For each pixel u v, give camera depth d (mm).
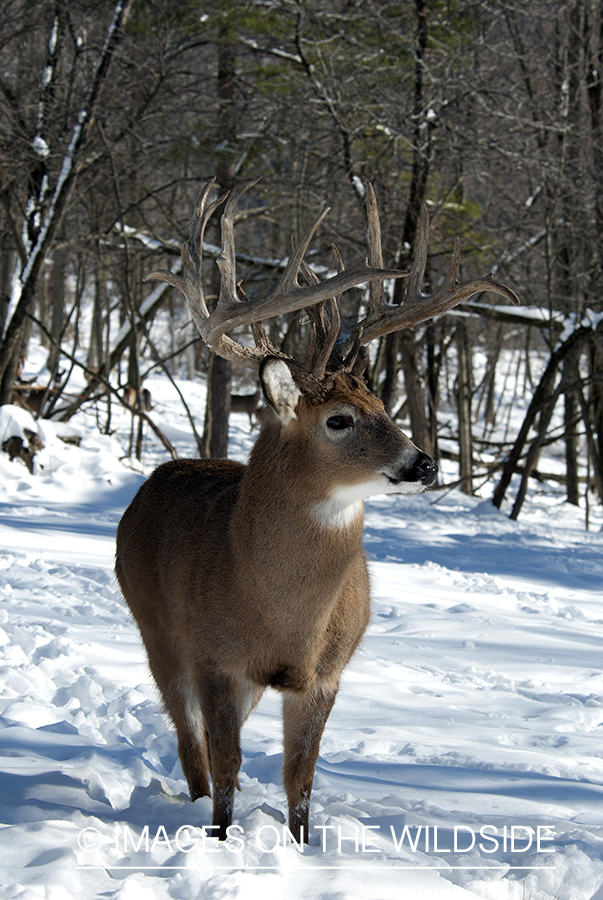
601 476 18031
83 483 15227
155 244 20438
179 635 4016
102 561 9469
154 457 22109
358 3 18594
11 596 7598
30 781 3670
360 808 3832
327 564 3574
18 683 5305
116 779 3904
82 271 21078
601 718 5719
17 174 17125
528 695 6223
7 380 17734
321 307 3918
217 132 18547
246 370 39875
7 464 14984
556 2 19438
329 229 18219
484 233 20328
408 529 15281
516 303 4059
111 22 17484
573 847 3365
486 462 26703
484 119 19000
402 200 19281
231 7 17438
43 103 17328
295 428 3600
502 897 3039
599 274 19000
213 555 3746
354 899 2736
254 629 3602
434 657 7039
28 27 17094
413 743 4922
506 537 15109
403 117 17609
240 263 19094
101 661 5965
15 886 2561
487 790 4172
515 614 8938
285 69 18219
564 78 20172
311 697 3713
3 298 18875
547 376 17625
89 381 21797
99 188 19359
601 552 14180
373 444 3545
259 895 2725
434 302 4160
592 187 18562
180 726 4078
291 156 18969
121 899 2586
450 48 18844
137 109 18984
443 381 44781
